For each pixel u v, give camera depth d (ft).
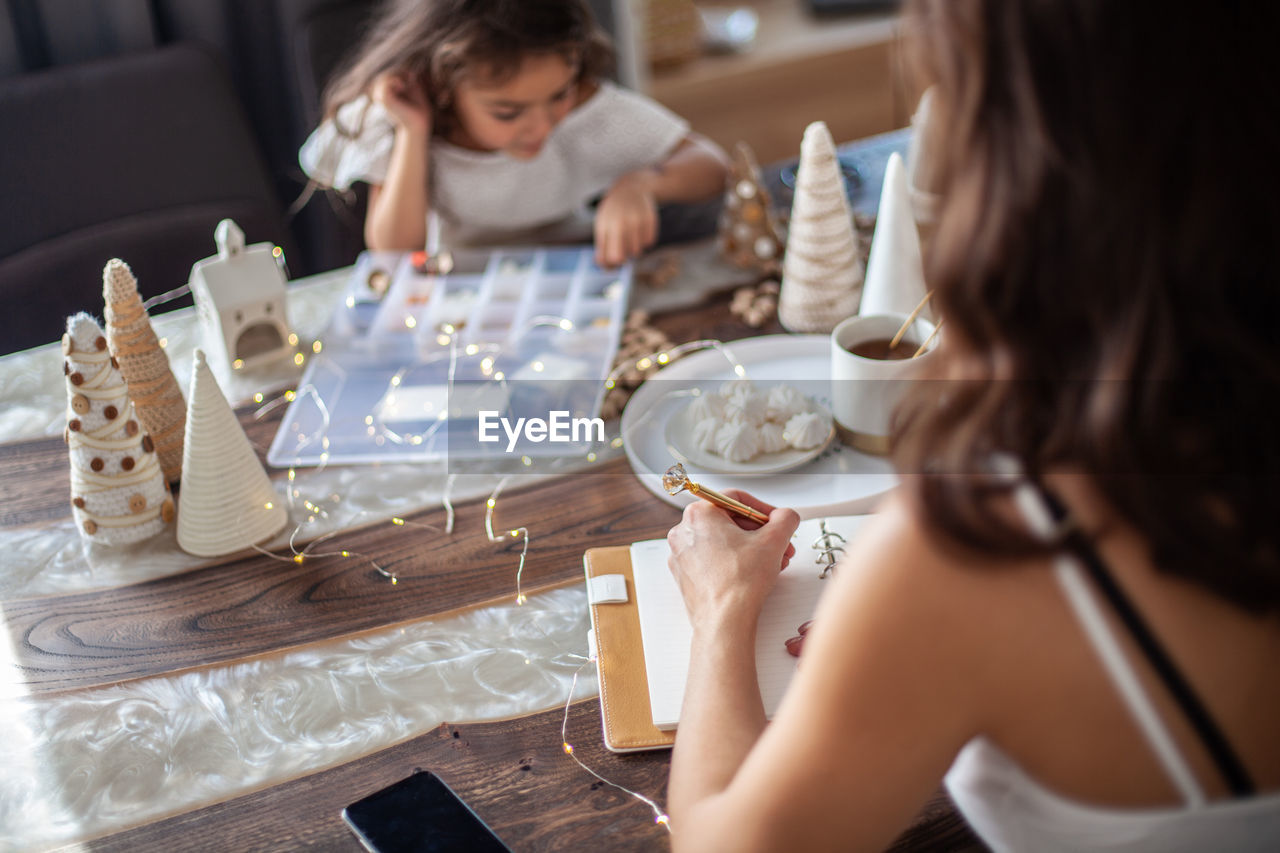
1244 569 1.44
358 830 2.15
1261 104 1.29
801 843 1.61
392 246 5.06
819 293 3.90
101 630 2.80
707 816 1.74
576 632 2.73
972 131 1.42
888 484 3.12
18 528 3.20
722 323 4.06
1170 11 1.27
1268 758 1.57
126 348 3.17
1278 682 1.53
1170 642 1.50
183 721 2.51
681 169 4.98
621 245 4.34
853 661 1.55
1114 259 1.36
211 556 3.05
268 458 3.43
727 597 2.38
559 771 2.33
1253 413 1.40
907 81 1.56
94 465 2.98
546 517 3.14
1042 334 1.45
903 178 3.51
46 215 5.49
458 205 5.30
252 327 3.91
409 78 4.84
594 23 4.99
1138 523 1.44
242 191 6.02
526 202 5.39
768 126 10.62
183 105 5.84
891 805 1.62
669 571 2.79
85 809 2.30
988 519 1.47
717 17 11.02
